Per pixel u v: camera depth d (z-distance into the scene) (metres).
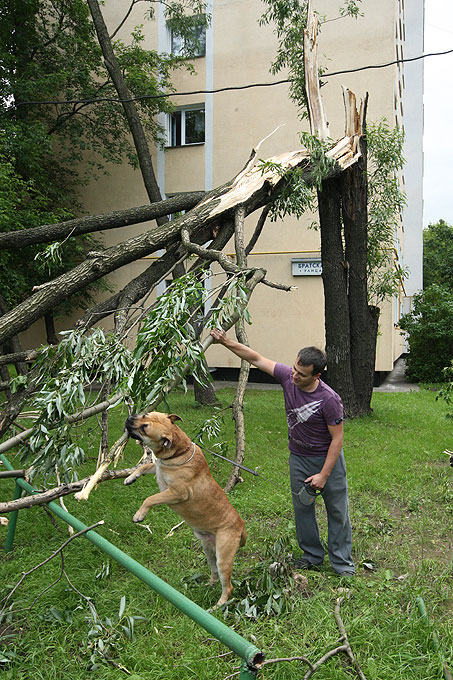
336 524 3.84
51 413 3.24
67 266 13.55
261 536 4.50
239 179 6.48
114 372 3.36
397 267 12.58
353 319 9.66
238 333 5.17
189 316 3.53
